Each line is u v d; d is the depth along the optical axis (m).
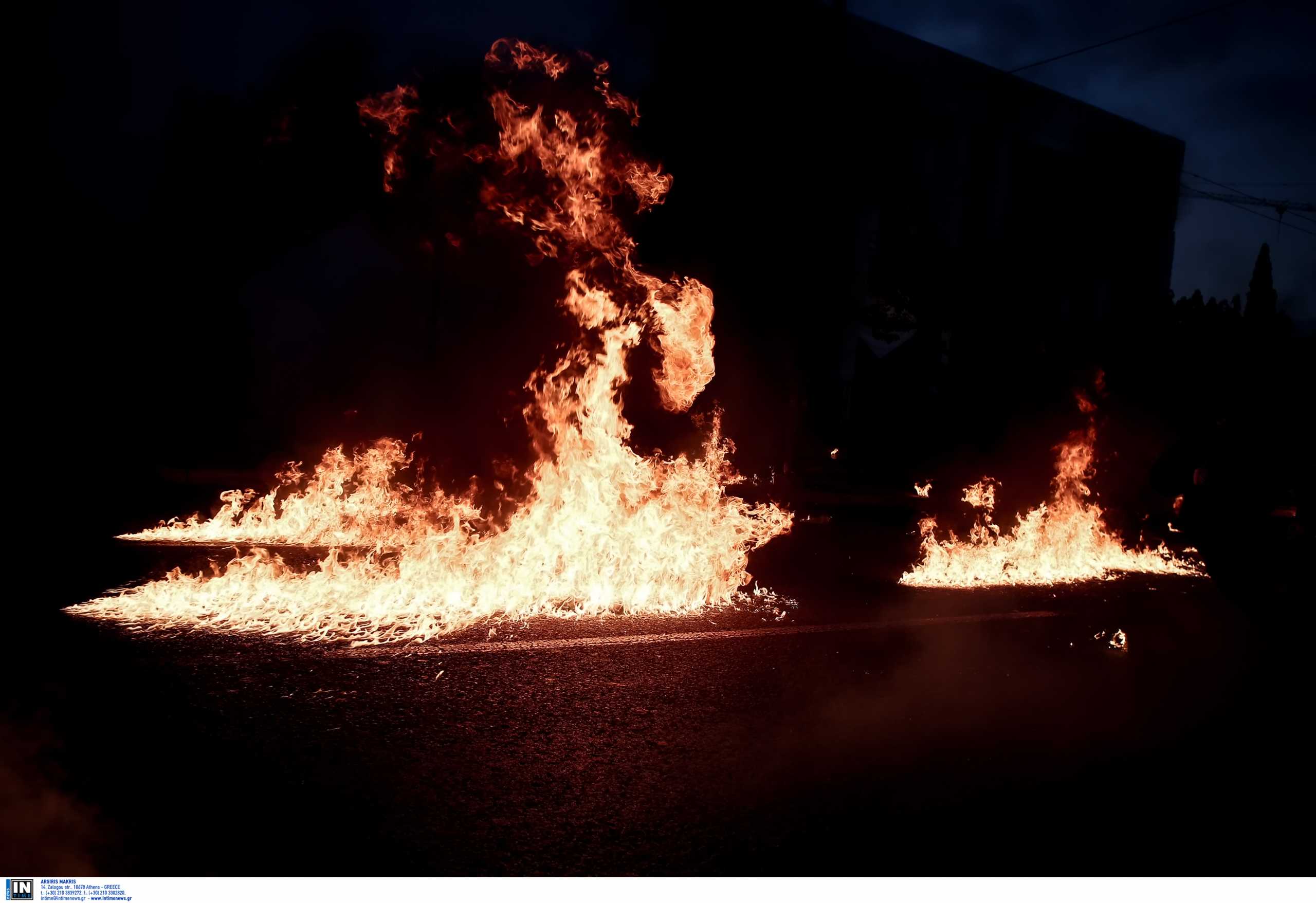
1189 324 20.27
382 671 4.91
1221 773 3.94
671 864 2.88
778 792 3.50
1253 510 5.65
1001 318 22.05
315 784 3.36
